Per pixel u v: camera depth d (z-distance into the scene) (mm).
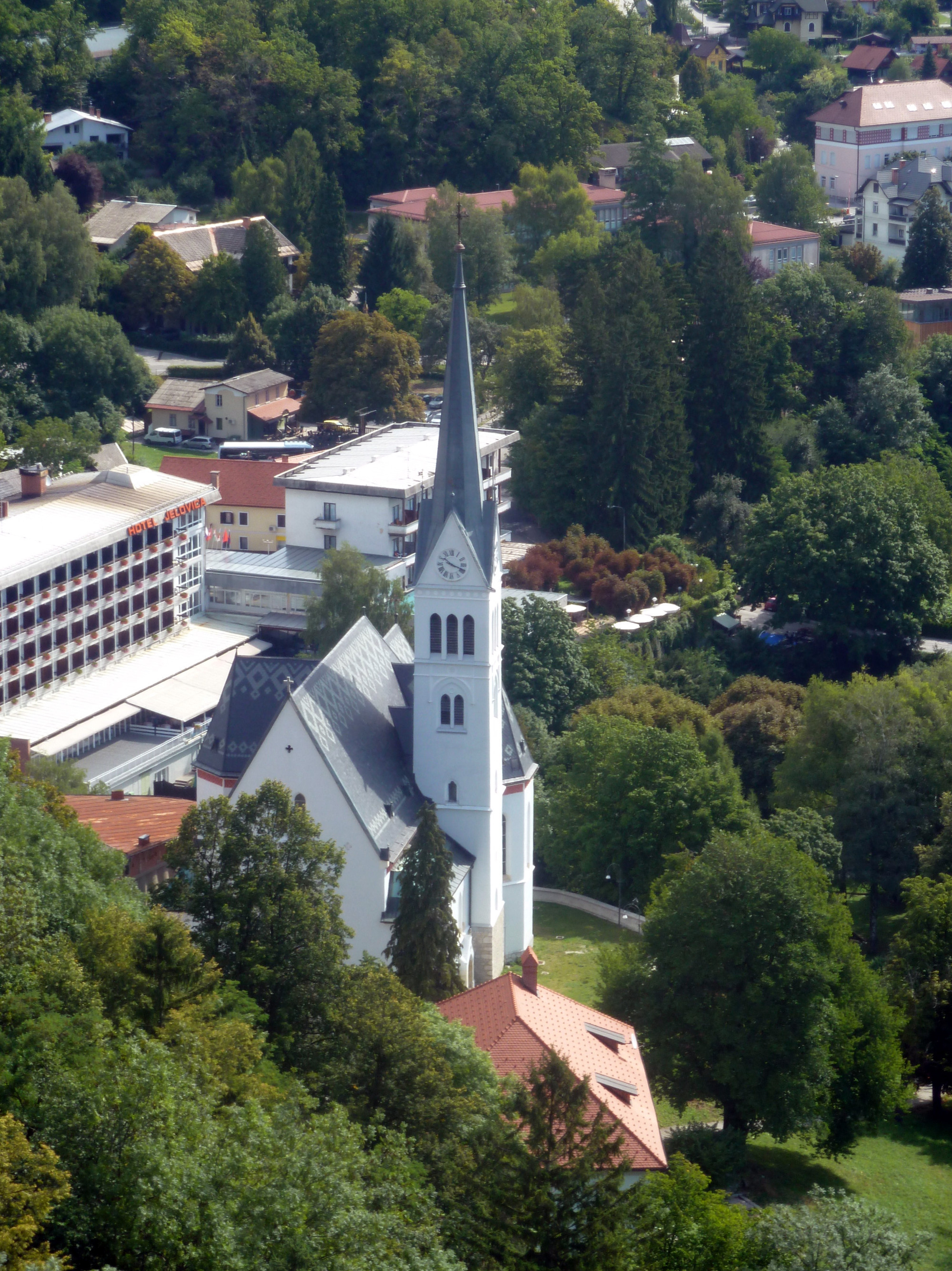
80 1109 95812
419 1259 93250
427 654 178500
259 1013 126000
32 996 107500
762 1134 171625
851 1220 121375
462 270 172625
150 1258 90062
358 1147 101000
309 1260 90125
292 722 167750
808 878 167625
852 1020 163875
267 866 139875
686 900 161250
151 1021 118812
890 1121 179000
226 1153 92812
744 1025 157625
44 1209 87125
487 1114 118750
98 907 133375
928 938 185500
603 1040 149375
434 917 162750
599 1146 108250
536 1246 104375
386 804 174250
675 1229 118000
